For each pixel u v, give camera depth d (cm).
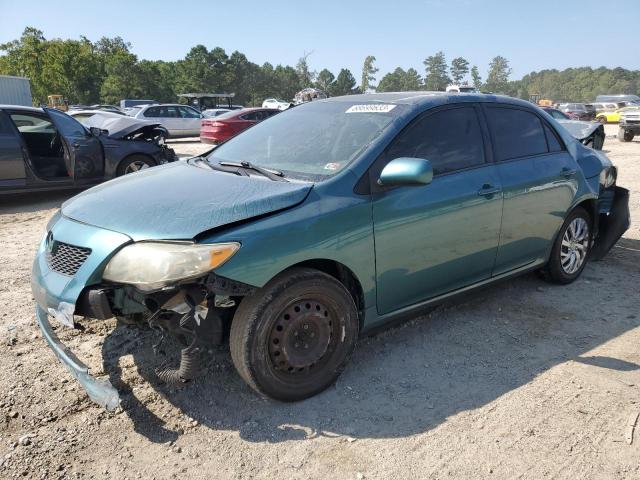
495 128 404
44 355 350
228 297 276
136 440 272
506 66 18075
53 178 850
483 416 293
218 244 263
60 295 279
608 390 318
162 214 282
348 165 320
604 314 426
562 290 475
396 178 307
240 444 270
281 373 293
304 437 275
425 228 342
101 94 8969
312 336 301
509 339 382
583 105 3669
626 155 1564
